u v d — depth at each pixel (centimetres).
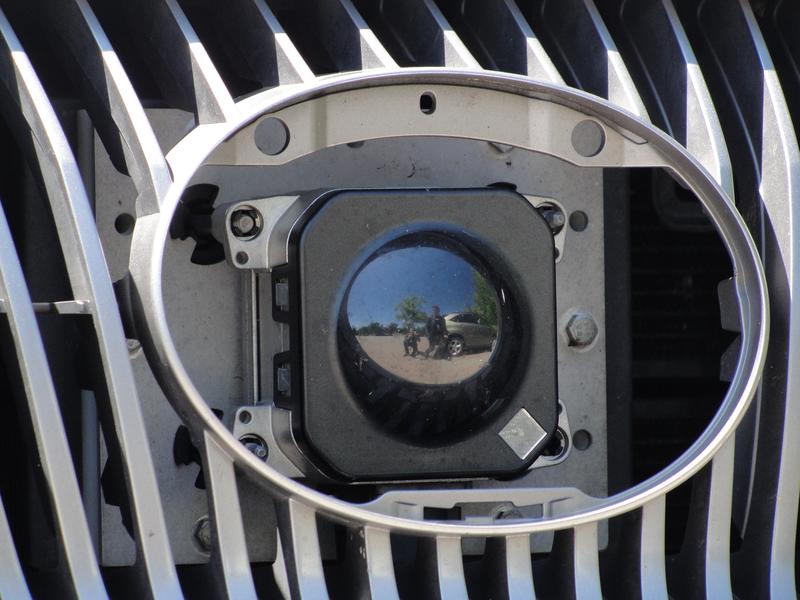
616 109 35
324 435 33
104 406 33
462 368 33
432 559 34
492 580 35
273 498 33
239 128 32
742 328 35
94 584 31
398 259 33
